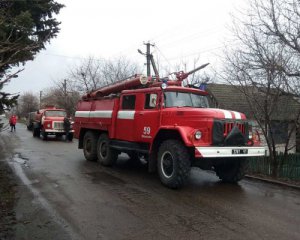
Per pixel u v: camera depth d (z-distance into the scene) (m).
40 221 5.69
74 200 6.97
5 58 6.52
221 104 17.06
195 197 7.41
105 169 10.64
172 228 5.47
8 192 7.49
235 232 5.35
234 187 8.54
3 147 16.53
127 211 6.30
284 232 5.40
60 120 22.19
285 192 8.16
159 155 8.47
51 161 12.07
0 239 4.91
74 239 4.97
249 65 10.40
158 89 9.05
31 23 7.69
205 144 7.73
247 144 8.27
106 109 11.24
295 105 11.20
